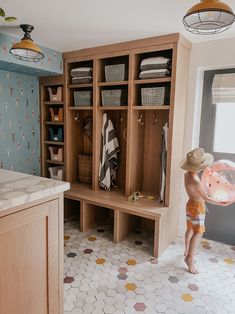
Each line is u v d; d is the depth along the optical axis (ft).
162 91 8.39
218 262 8.15
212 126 9.12
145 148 10.30
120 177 10.98
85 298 6.39
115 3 6.04
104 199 9.43
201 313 6.01
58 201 4.49
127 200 9.32
